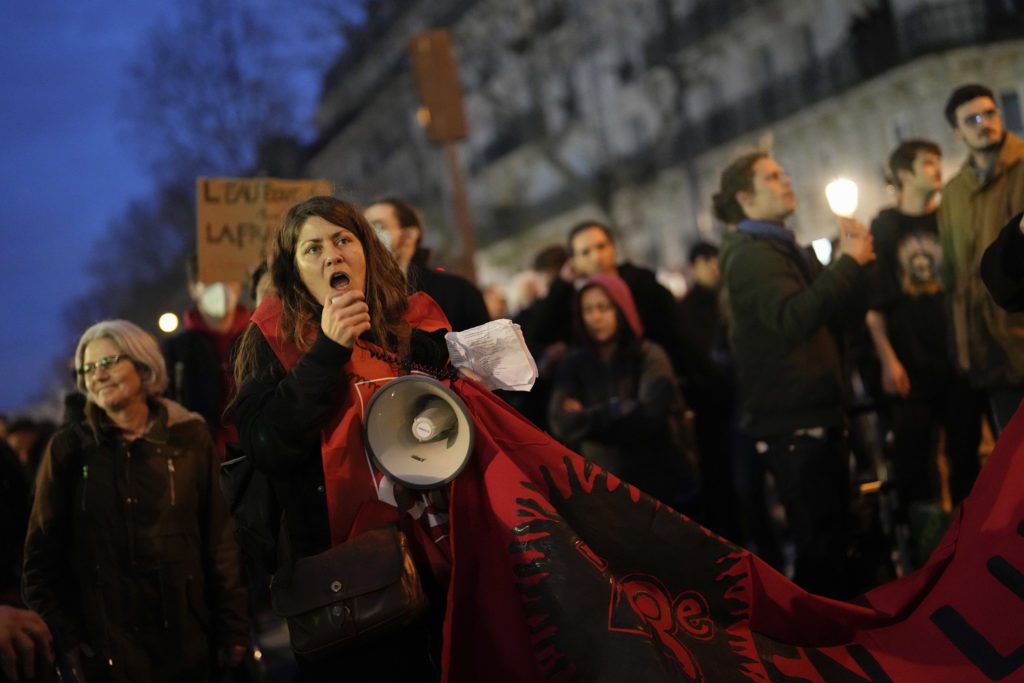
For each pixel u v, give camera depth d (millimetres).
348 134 55719
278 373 3311
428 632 3357
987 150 4977
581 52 36281
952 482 5988
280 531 3289
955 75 22125
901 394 5965
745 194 5527
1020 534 3369
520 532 3135
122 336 4324
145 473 4285
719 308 7516
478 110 44281
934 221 6094
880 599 3455
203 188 6215
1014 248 3252
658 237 37000
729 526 7141
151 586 4227
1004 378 4922
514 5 35781
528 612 3078
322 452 3221
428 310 3570
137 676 4160
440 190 46125
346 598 3113
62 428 4312
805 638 3346
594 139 38812
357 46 36625
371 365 3316
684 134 34312
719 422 7043
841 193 5145
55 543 4184
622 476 5715
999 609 3340
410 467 3160
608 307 5848
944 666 3316
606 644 2986
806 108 28516
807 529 5340
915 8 22953
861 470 6566
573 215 41750
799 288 5340
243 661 4836
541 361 7031
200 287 6887
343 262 3309
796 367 5297
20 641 3510
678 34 33562
